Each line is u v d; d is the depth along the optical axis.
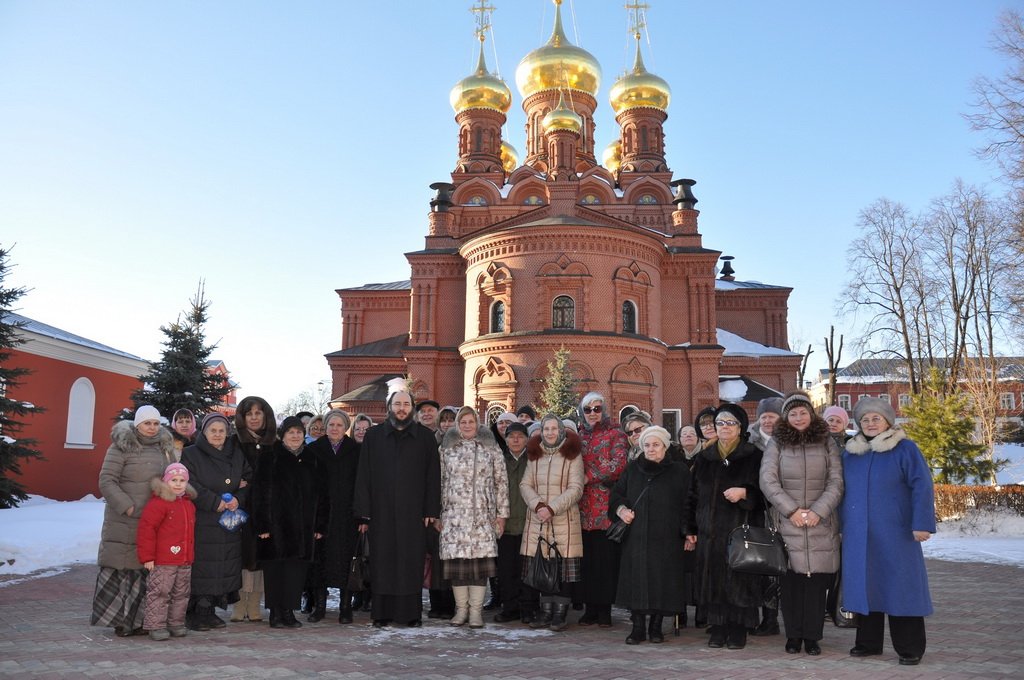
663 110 47.69
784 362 39.47
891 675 6.49
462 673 6.49
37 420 25.75
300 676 6.32
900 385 47.09
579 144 47.66
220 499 8.24
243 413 8.83
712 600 7.66
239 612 9.04
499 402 32.34
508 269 33.06
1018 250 23.05
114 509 7.86
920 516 7.02
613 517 8.24
